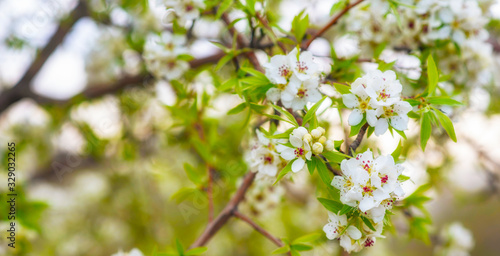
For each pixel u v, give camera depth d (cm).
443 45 84
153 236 143
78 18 114
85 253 156
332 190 69
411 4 81
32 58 118
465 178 120
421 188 82
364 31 86
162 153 130
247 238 140
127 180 138
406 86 82
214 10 84
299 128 69
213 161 88
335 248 92
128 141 117
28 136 133
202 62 103
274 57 72
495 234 313
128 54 118
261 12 80
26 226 96
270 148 75
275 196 91
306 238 77
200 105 92
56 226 149
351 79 81
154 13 106
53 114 123
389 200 69
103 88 116
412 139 92
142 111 118
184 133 106
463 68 86
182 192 85
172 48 88
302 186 128
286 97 72
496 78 102
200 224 154
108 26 114
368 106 69
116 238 155
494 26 103
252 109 75
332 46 81
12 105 126
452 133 72
